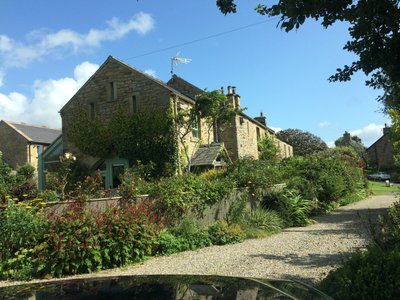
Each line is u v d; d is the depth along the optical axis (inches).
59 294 71.3
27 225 298.2
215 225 431.2
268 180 563.5
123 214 334.3
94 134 824.3
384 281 156.9
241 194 517.0
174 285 77.0
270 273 261.9
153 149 762.2
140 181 434.9
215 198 461.4
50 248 292.7
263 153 1147.3
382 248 211.3
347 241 366.3
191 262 318.7
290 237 422.6
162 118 764.0
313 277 242.8
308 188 614.9
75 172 811.4
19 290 76.1
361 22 164.6
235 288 76.4
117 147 795.4
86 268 300.2
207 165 776.3
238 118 1001.5
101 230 309.4
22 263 291.4
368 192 1050.1
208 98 720.3
